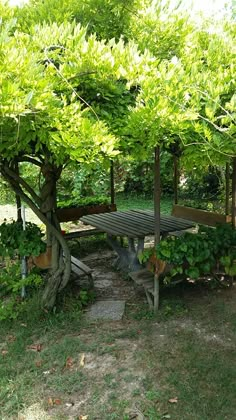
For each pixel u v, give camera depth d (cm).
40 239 452
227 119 271
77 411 281
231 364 328
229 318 407
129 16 393
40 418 274
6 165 393
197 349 350
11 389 305
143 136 301
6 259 552
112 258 638
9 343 372
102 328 393
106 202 729
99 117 318
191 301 448
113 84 324
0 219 884
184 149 330
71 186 984
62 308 429
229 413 274
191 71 320
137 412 278
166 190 1176
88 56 288
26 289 458
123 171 1214
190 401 285
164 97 289
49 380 313
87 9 394
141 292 483
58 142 259
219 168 808
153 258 418
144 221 596
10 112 211
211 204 930
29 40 299
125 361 337
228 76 329
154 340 368
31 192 420
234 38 412
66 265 424
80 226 852
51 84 261
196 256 412
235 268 449
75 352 350
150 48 380
